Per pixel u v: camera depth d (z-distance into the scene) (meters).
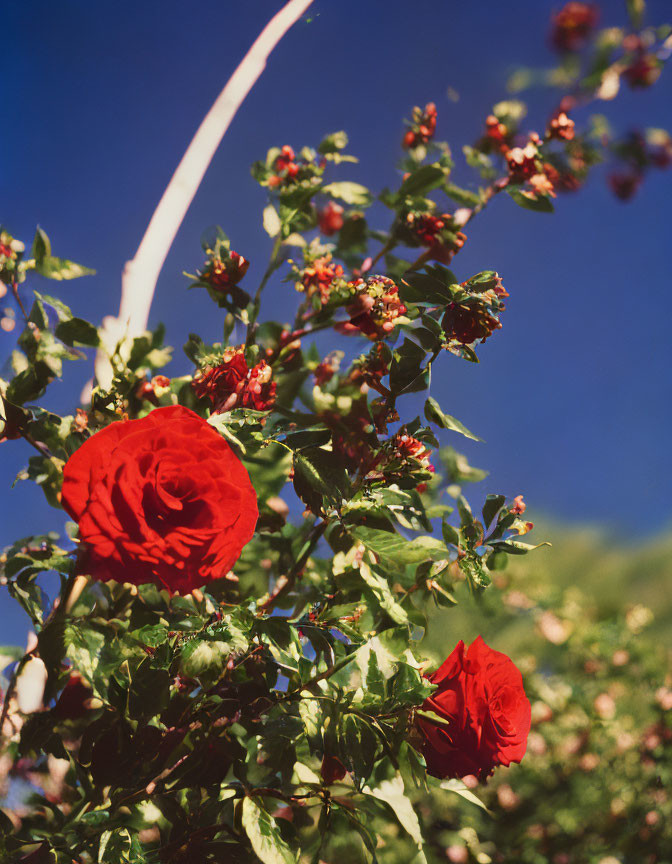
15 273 0.64
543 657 1.30
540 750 1.17
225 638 0.61
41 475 0.63
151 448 0.59
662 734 1.23
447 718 0.63
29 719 0.61
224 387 0.66
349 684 0.65
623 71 0.74
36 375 0.64
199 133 0.72
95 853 0.61
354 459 0.67
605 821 1.14
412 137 0.71
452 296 0.67
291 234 0.69
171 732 0.61
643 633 1.31
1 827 0.61
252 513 0.60
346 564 0.66
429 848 0.86
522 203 0.72
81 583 0.63
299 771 0.63
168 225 0.70
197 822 0.63
